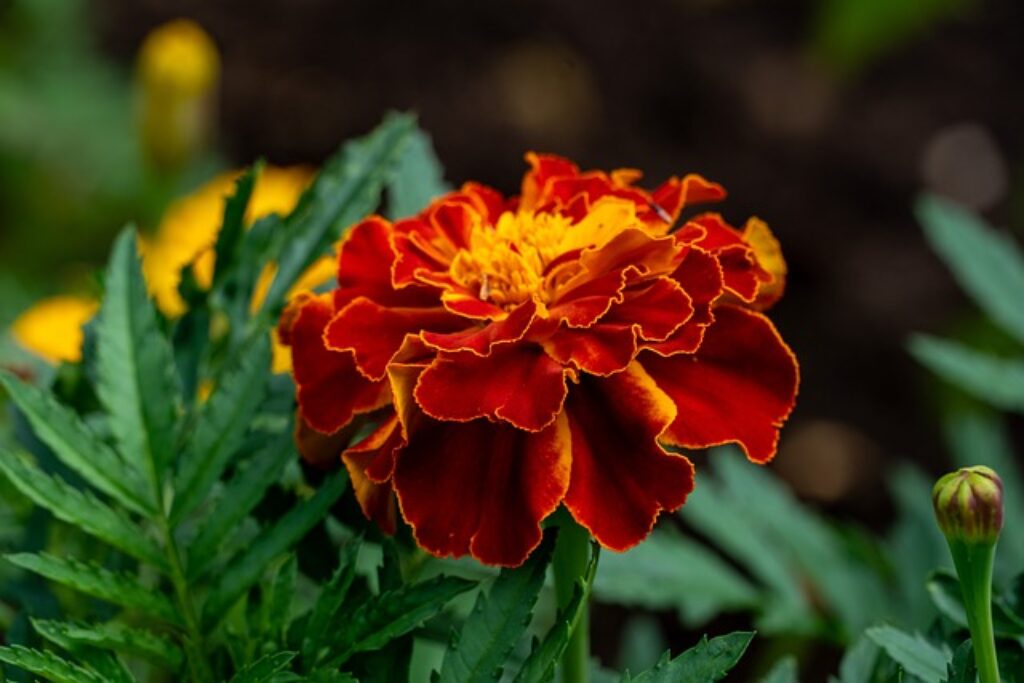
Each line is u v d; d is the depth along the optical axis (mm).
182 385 322
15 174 736
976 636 280
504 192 868
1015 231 846
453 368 281
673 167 887
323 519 308
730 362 288
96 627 293
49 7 768
